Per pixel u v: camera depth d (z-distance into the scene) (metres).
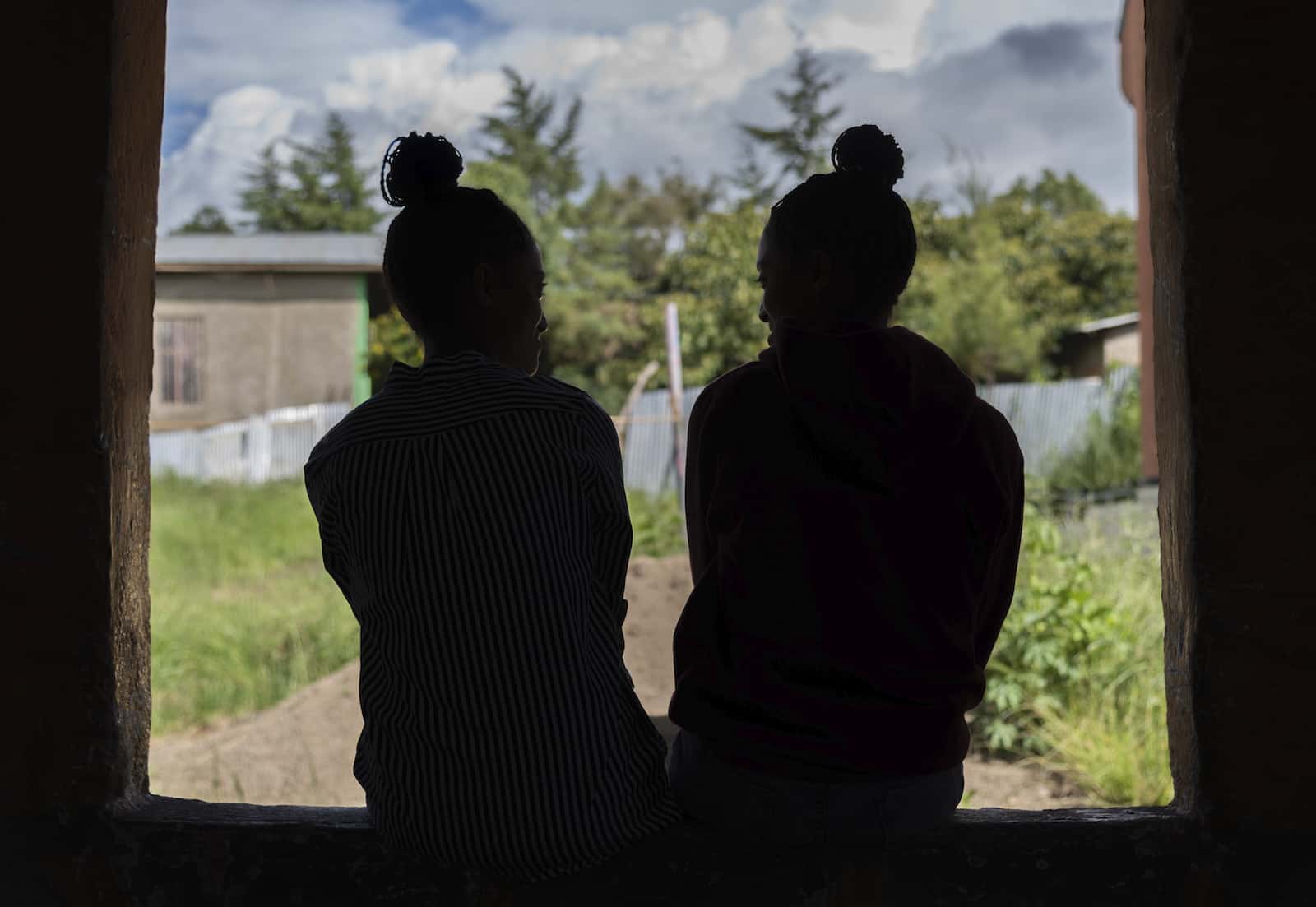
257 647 7.66
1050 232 30.41
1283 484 1.84
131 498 2.07
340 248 21.53
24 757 1.95
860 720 1.68
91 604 1.94
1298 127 1.83
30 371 1.93
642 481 15.92
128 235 2.03
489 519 1.66
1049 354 25.38
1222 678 1.85
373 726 1.76
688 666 1.77
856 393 1.69
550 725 1.67
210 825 1.94
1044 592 5.90
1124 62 12.45
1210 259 1.85
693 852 1.83
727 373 1.85
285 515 13.23
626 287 32.00
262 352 19.95
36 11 1.91
